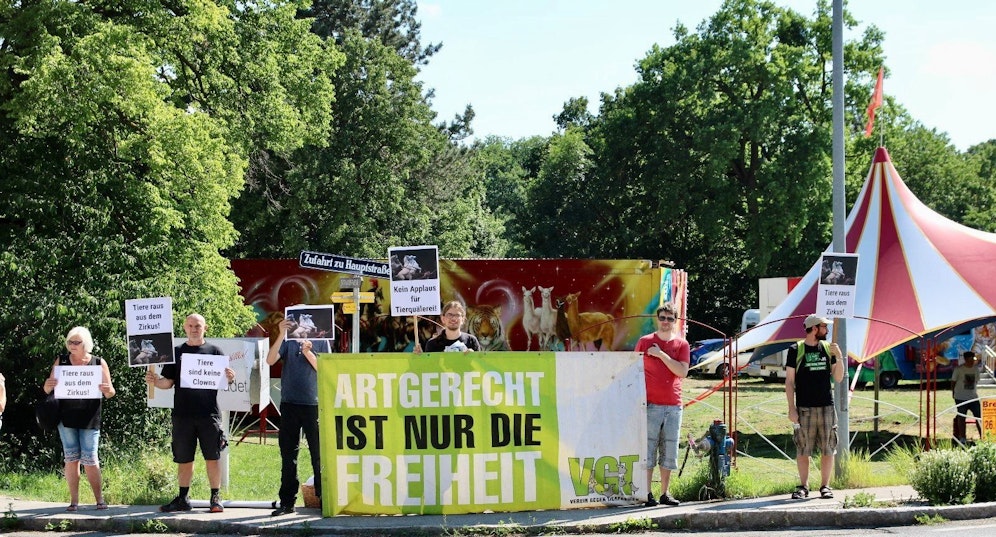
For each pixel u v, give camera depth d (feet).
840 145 38.78
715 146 153.69
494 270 78.23
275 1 79.20
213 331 58.44
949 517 31.12
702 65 161.07
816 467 43.78
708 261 183.52
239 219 133.49
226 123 70.18
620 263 79.30
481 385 31.60
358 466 31.40
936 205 237.04
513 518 30.48
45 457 48.37
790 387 33.22
